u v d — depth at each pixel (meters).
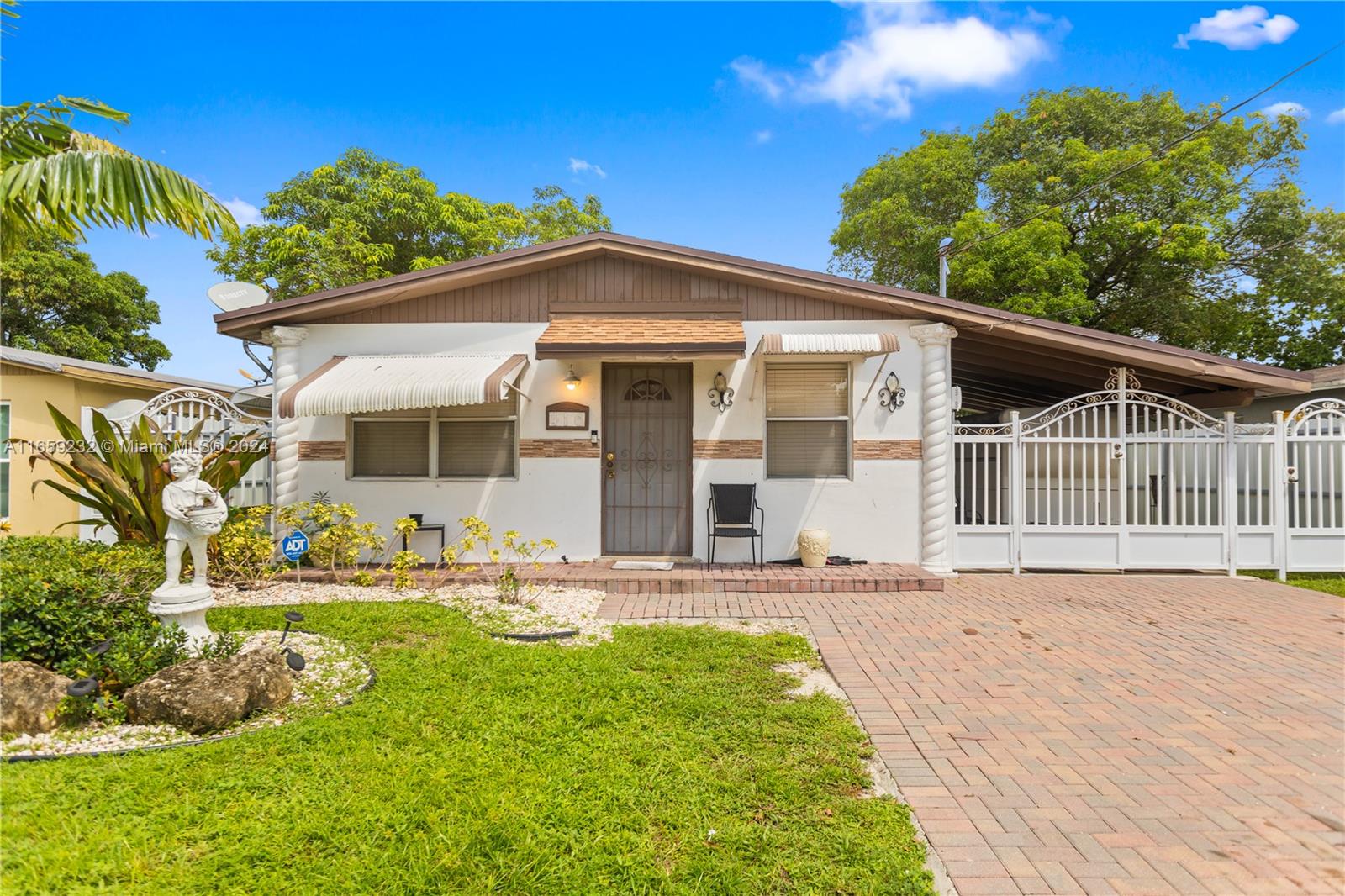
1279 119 19.69
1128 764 3.99
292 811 3.26
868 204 22.27
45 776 3.52
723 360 9.55
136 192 6.05
